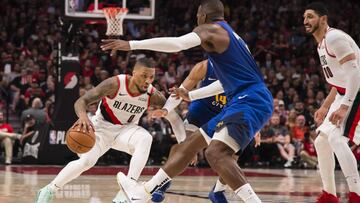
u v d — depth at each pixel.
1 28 20.33
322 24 6.87
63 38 14.83
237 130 5.45
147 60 6.74
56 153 14.98
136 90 6.83
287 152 16.27
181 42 5.32
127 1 14.52
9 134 15.09
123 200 6.32
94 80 17.50
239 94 5.62
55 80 16.08
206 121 7.25
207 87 6.54
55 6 21.30
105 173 12.74
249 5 23.75
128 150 7.00
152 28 21.34
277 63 20.14
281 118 16.73
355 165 6.77
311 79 19.53
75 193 8.80
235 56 5.61
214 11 5.77
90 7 14.18
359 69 6.68
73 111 14.99
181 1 22.75
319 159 7.07
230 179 5.43
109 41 5.16
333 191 7.14
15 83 17.58
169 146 15.77
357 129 6.78
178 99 6.73
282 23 22.89
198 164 15.75
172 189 9.76
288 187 10.60
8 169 13.46
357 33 23.39
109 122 7.00
